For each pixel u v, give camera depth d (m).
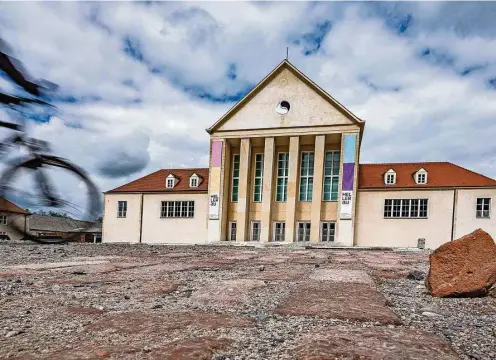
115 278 5.57
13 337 2.40
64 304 3.56
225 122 34.38
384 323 2.95
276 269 7.52
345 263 9.59
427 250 24.66
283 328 2.72
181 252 14.92
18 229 4.39
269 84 33.62
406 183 32.44
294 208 31.95
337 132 31.38
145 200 38.59
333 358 2.04
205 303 3.67
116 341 2.31
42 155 3.82
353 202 30.52
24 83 3.52
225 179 34.34
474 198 30.19
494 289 4.39
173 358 2.00
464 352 2.35
